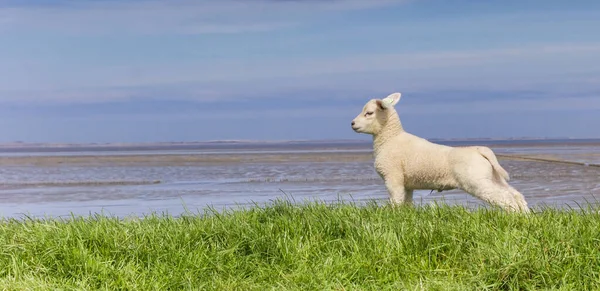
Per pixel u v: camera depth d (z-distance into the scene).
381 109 10.10
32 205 15.33
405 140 9.99
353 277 6.55
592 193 16.31
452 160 9.42
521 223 7.35
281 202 9.08
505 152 47.62
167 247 7.04
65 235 7.16
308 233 7.45
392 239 7.03
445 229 7.15
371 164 29.58
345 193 17.02
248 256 7.01
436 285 6.13
